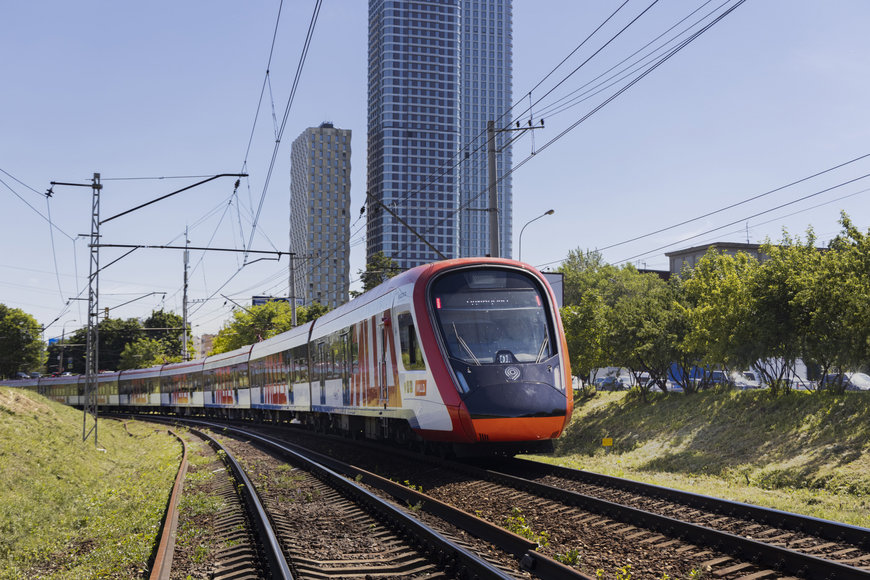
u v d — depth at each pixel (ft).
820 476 49.03
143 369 197.57
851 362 60.64
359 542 29.66
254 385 117.39
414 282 51.96
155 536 33.04
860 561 23.98
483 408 46.88
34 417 79.66
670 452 69.56
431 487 44.39
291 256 120.06
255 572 25.52
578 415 104.53
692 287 94.38
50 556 34.94
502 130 75.15
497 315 49.88
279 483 49.55
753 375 112.68
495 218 75.77
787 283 66.13
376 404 59.67
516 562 25.46
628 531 29.37
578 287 249.55
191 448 81.10
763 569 23.77
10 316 299.99
